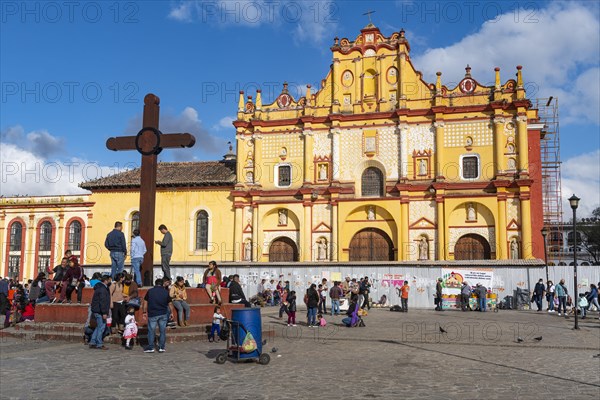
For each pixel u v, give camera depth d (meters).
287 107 51.34
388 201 47.12
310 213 48.75
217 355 16.20
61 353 16.92
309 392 11.80
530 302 39.78
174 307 20.55
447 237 45.97
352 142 49.38
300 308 40.44
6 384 12.30
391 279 42.12
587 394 11.92
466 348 19.16
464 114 47.25
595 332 25.09
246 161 51.00
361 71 50.19
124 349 17.80
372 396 11.48
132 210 51.72
